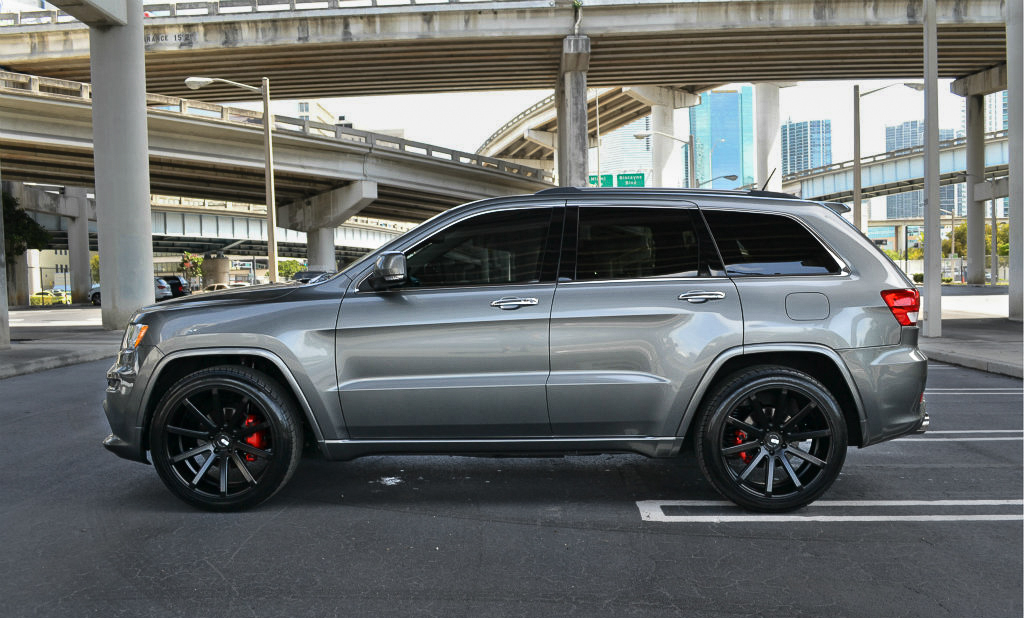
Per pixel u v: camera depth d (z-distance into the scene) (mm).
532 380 4176
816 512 4289
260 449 4281
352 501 4535
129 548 3744
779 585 3268
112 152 21047
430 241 4375
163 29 39594
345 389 4219
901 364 4211
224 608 3051
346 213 44594
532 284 4277
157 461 4281
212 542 3824
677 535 3914
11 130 30578
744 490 4211
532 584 3285
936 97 14656
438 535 3920
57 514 4312
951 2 37438
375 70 43875
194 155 35969
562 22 38594
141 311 4492
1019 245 19156
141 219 21438
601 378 4172
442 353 4211
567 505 4438
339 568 3469
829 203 4512
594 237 4332
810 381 4137
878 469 5266
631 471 5242
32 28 40969
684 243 4332
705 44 40062
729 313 4191
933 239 14742
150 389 4305
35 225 42375
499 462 5520
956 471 5203
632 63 42688
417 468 5352
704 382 4176
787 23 37781
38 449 6066
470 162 49625
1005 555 3611
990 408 7773
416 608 3047
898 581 3307
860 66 44719
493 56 41812
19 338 17891
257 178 41531
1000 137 58219
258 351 4227
